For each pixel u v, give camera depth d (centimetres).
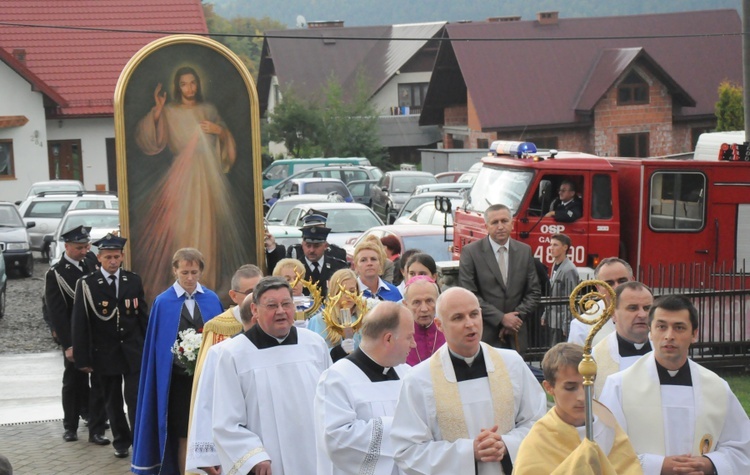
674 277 1712
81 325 1198
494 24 5959
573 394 568
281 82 7338
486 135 5697
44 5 5541
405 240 2117
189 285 1088
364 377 709
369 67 7431
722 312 1623
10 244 3142
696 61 6022
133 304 1211
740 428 667
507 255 1269
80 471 1140
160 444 1068
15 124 4972
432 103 6316
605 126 5591
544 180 1745
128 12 5594
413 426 642
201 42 1510
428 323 855
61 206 3644
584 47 5862
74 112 5178
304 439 785
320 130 6212
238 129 1537
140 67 1502
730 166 1758
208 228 1531
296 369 792
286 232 2397
